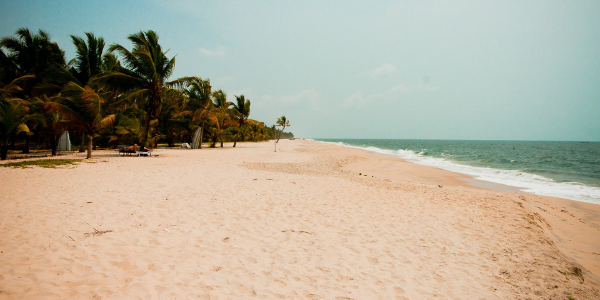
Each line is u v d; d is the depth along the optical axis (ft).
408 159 89.71
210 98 93.35
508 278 12.25
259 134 216.13
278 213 19.10
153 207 18.52
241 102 118.01
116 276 10.26
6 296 8.51
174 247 12.99
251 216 18.10
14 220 14.97
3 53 61.21
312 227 16.88
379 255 13.70
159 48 61.00
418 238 16.12
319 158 70.69
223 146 116.67
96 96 46.98
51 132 53.93
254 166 44.91
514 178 48.55
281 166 47.34
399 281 11.46
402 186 33.30
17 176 27.45
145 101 59.62
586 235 20.03
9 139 45.11
